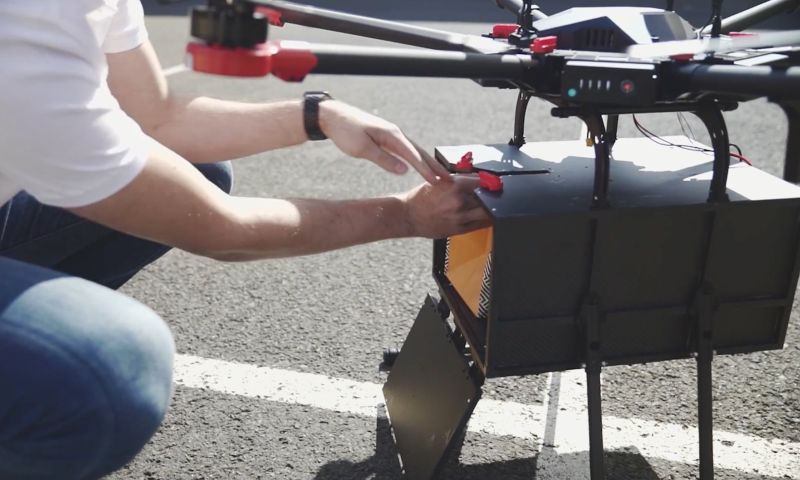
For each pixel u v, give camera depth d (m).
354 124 1.44
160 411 1.20
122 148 1.17
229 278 2.57
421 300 2.44
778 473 1.69
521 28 1.49
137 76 1.52
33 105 1.09
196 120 1.56
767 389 2.00
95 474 1.19
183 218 1.25
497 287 1.32
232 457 1.73
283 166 3.55
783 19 6.23
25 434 1.11
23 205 1.54
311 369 2.06
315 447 1.76
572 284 1.36
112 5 1.22
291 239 1.38
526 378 2.04
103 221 1.22
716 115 1.31
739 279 1.42
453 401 1.54
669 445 1.78
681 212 1.32
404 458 1.65
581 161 1.58
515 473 1.69
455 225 1.44
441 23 6.59
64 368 1.08
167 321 2.30
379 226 1.46
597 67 1.22
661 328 1.44
